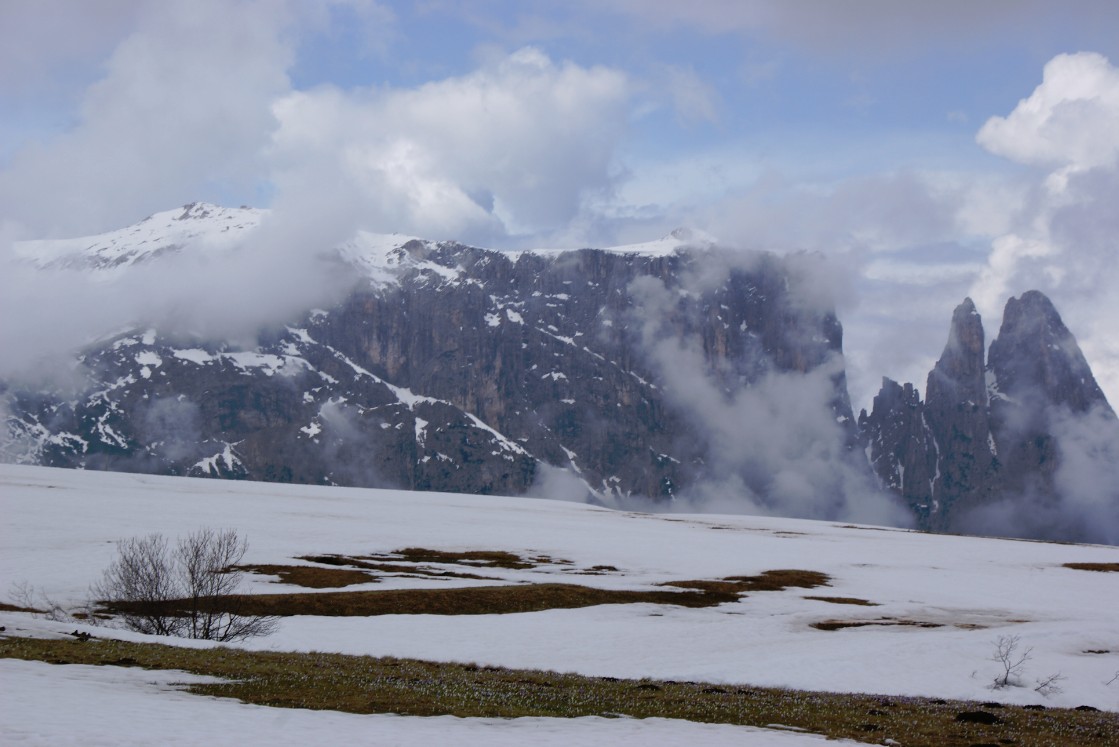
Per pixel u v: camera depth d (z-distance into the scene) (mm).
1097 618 86688
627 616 80688
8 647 43531
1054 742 39125
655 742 33094
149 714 31328
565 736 33438
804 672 55969
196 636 60125
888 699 48344
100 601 70938
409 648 60062
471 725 34688
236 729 30156
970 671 57906
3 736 26016
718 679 52719
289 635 63156
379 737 30672
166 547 96500
